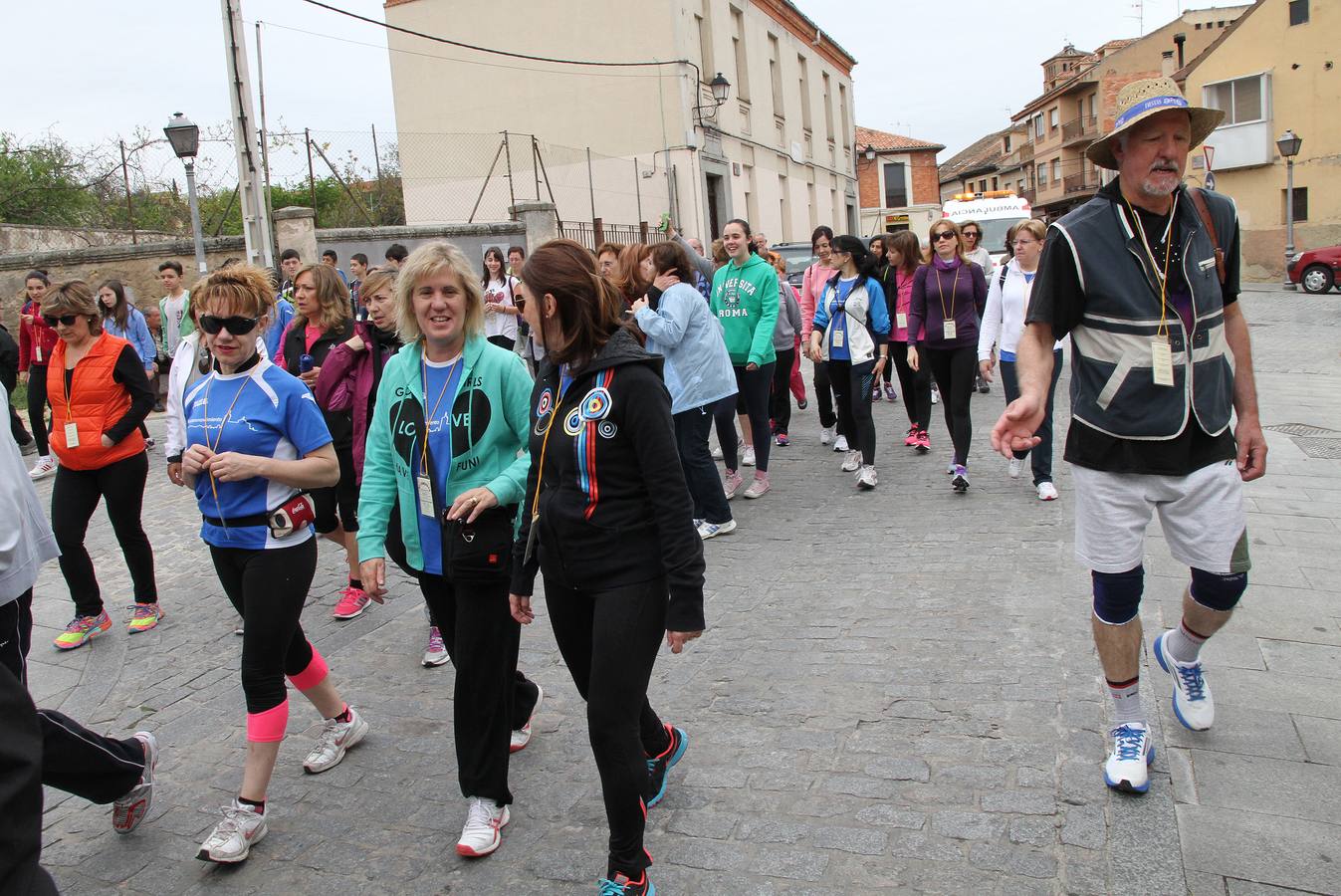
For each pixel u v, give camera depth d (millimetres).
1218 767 3137
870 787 3172
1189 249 2812
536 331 2709
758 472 7508
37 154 20766
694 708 3893
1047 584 4957
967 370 6977
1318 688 3641
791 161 30594
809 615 4852
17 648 3123
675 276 6262
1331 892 2516
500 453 3131
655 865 2857
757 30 27594
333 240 14445
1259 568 5004
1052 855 2734
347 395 5164
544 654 4637
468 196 22094
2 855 1581
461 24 23953
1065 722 3482
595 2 22688
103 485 5234
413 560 3174
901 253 7586
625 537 2652
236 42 11195
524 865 2959
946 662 4109
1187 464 2885
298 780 3625
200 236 12875
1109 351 2875
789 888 2701
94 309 5109
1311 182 34219
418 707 4211
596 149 23172
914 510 6738
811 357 8125
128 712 4383
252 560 3268
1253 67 34750
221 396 3363
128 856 3209
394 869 3014
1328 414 9570
